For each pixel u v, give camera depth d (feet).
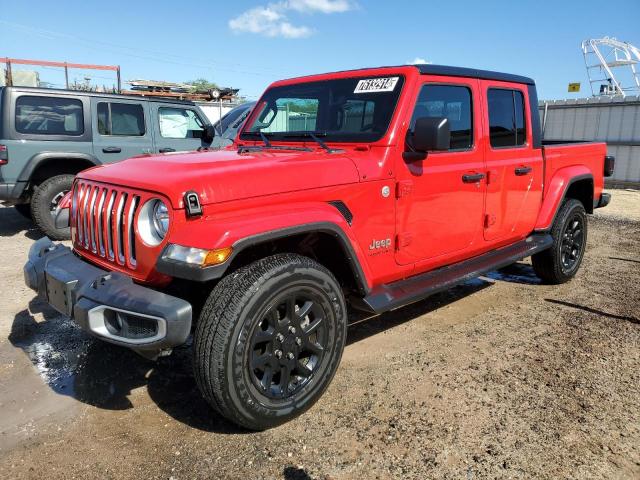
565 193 16.22
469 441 8.65
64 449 8.46
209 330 8.01
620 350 12.21
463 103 12.57
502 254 14.29
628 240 24.84
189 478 7.78
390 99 11.09
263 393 8.55
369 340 12.79
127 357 11.82
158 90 70.49
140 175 9.05
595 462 8.14
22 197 24.11
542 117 50.93
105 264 9.57
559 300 15.87
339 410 9.59
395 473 7.88
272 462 8.13
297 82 13.28
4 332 13.14
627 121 44.86
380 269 10.85
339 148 11.27
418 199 11.33
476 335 13.12
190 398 10.05
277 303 8.48
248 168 8.91
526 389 10.36
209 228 8.01
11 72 50.42
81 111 24.49
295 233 8.70
